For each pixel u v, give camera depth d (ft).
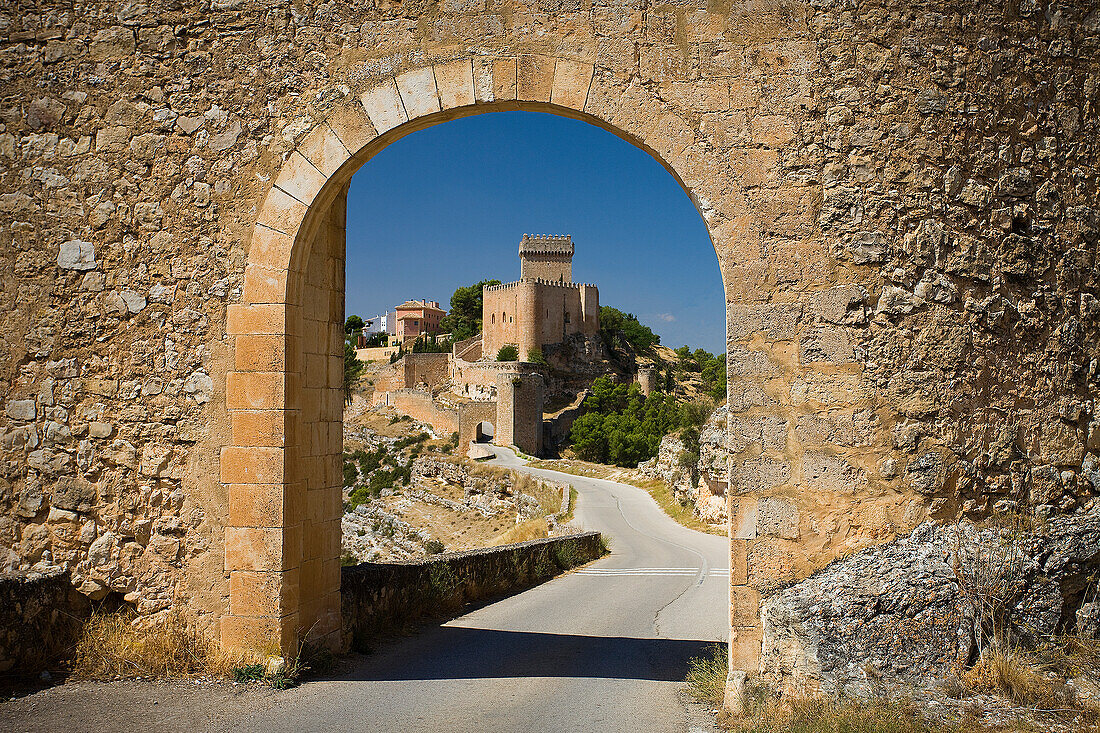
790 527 18.80
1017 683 16.62
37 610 20.42
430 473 206.28
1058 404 19.71
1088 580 18.94
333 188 21.40
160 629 20.92
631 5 19.99
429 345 390.83
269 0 21.57
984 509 19.03
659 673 23.40
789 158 19.33
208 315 21.27
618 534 93.86
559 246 384.27
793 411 18.98
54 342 21.89
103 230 21.88
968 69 19.56
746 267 19.29
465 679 22.12
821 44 19.48
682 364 462.19
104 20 22.24
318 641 22.75
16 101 22.49
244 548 20.68
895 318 19.01
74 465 21.62
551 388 325.21
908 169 19.20
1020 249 19.65
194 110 21.68
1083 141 20.35
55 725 16.92
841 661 17.03
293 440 21.20
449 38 20.62
